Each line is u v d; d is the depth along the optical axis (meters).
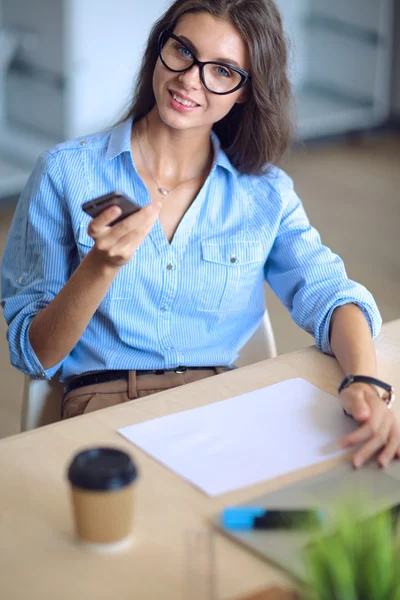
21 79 4.25
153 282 1.54
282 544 0.89
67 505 0.96
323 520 0.89
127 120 1.62
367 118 5.41
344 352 1.39
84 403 1.49
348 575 0.68
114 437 1.12
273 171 1.69
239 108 1.63
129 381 1.52
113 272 1.30
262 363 1.36
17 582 0.84
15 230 1.61
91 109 4.27
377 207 4.30
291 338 3.01
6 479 1.01
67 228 1.54
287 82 1.63
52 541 0.90
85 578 0.85
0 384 2.69
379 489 1.00
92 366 1.54
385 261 3.64
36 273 1.54
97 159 1.57
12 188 4.02
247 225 1.63
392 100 5.47
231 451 1.09
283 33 1.57
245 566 0.86
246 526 0.92
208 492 0.99
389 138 5.46
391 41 5.36
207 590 0.82
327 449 1.11
